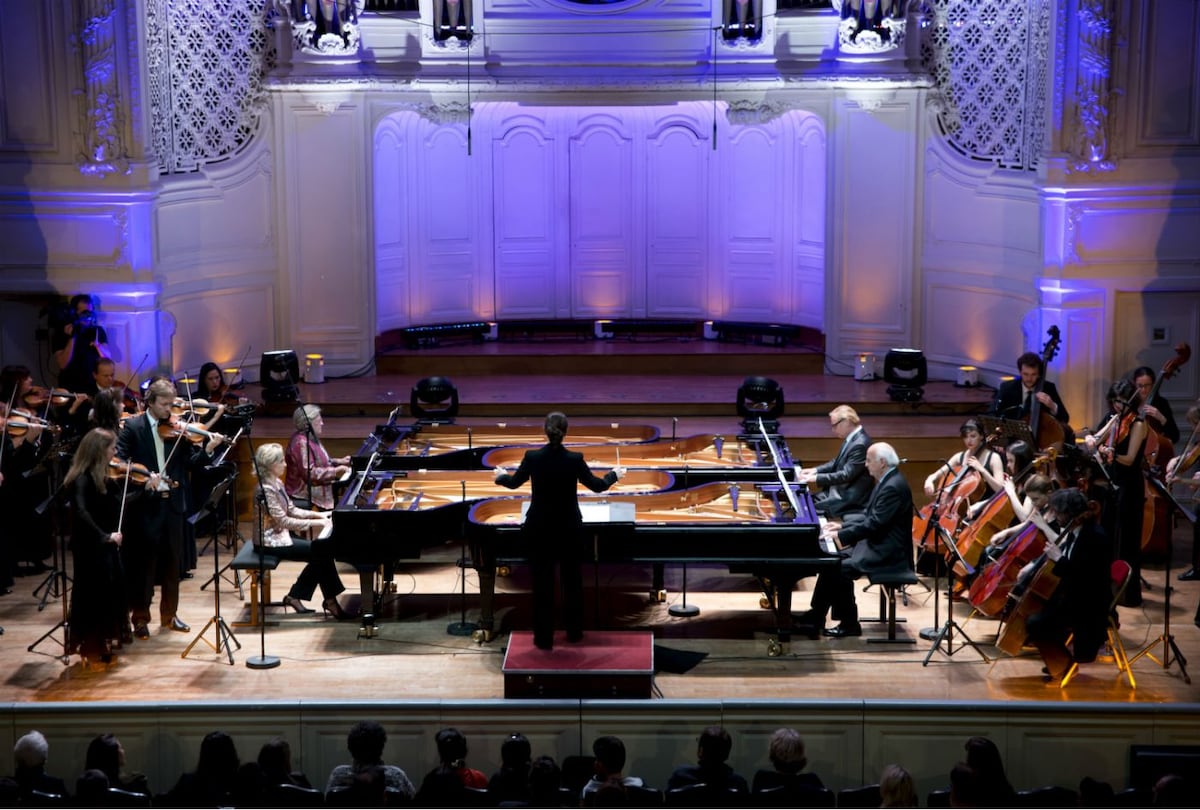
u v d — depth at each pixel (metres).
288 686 8.96
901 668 9.27
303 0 14.10
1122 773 8.37
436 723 8.36
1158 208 13.08
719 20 14.47
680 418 13.56
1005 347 14.10
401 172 15.73
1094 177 13.02
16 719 8.33
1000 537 9.73
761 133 15.98
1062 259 13.14
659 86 14.52
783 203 16.00
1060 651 8.95
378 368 15.02
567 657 8.71
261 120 14.43
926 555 10.99
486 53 14.62
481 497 10.00
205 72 13.96
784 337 15.49
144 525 9.59
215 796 7.14
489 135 16.25
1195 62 12.86
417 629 9.92
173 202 13.73
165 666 9.27
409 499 10.07
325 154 14.55
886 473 9.62
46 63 12.71
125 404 11.29
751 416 12.66
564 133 16.38
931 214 14.52
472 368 15.05
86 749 8.38
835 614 9.80
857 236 14.72
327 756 8.42
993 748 7.08
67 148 12.84
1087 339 13.27
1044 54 13.36
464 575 10.53
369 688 8.93
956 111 14.27
